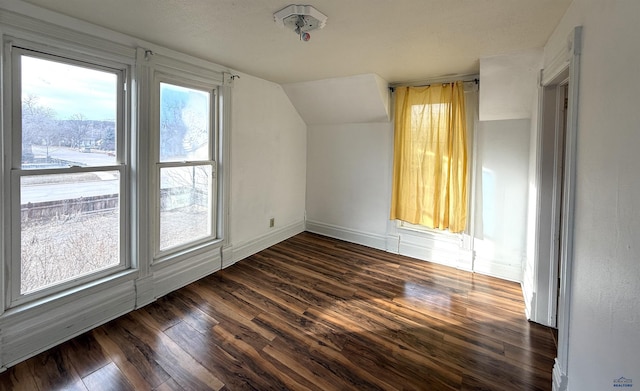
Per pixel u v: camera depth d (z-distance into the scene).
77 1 1.72
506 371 1.84
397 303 2.64
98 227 2.26
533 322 2.36
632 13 0.96
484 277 3.20
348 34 2.14
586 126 1.35
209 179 3.12
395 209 3.76
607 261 1.11
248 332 2.19
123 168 2.37
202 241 3.10
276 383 1.72
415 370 1.84
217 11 1.83
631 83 0.96
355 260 3.62
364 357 1.95
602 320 1.13
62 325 2.03
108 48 2.13
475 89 3.20
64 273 2.09
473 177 3.27
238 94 3.29
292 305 2.58
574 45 1.47
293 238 4.38
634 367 0.90
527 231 2.88
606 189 1.13
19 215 1.86
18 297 1.88
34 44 1.84
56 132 2.00
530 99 2.75
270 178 3.92
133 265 2.47
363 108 3.73
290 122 4.20
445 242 3.52
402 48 2.43
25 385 1.67
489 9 1.75
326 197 4.47
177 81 2.69
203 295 2.71
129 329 2.19
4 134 1.77
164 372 1.78
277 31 2.13
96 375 1.75
